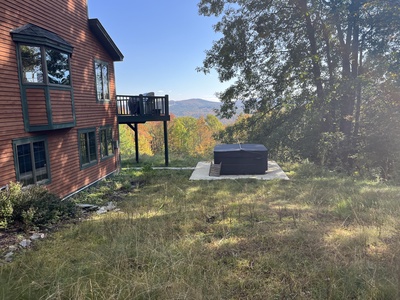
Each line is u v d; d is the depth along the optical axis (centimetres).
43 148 782
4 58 637
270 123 1825
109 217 643
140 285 321
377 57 1450
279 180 1053
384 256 393
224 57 1653
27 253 453
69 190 905
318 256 404
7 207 567
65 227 594
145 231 521
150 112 1466
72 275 361
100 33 1111
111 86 1277
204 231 530
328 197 766
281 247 440
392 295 295
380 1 1276
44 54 730
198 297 296
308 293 317
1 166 629
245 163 1195
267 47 1636
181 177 1163
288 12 1530
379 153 1441
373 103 1549
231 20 1639
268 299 309
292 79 1648
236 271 371
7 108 645
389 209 610
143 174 1228
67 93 845
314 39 1547
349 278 335
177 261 385
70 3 935
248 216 614
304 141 1723
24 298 316
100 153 1148
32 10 740
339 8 1308
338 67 1641
